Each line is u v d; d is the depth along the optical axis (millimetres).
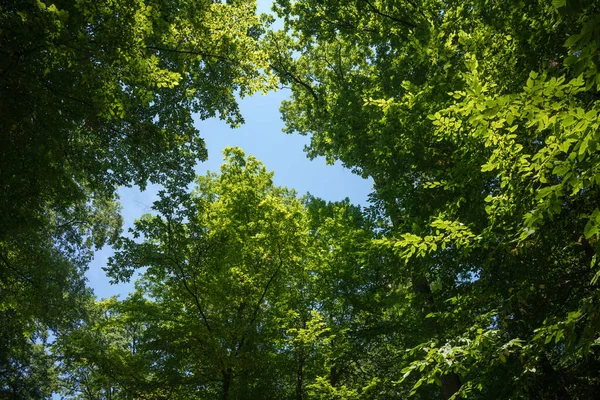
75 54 7359
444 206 9109
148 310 12359
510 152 5395
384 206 11727
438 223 6355
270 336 13164
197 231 13539
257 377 12344
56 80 8992
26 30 6801
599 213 3557
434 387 13219
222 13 11766
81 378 17641
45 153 9852
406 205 10094
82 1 7293
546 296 6656
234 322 12469
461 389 6547
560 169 3818
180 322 12594
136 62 7965
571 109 3523
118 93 8219
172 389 11484
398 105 9820
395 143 10703
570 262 7027
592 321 4348
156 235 13141
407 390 12680
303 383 13312
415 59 9500
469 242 6668
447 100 8586
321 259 14883
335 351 12641
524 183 5789
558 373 6609
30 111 8398
